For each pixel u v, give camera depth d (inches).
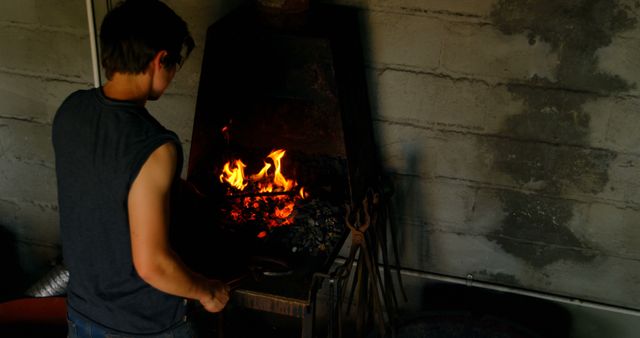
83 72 122.7
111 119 70.4
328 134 106.5
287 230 101.2
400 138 116.0
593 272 118.4
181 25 73.0
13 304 114.9
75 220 73.6
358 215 99.0
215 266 93.0
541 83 106.2
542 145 110.5
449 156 115.1
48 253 142.5
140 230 69.5
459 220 120.1
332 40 95.0
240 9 106.5
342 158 109.3
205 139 105.1
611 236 114.7
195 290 76.9
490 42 105.2
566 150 110.0
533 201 115.1
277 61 98.2
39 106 127.3
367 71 112.3
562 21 101.4
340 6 108.7
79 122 71.9
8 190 137.0
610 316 121.7
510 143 111.6
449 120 112.3
